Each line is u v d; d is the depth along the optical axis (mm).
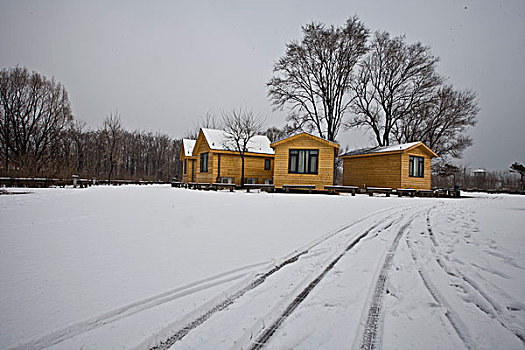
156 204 10703
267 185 20531
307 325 2637
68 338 2355
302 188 19938
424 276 3863
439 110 28656
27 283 3404
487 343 2330
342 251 5066
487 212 10195
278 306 3008
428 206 12539
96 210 8898
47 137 32031
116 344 2295
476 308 2957
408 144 21375
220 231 6340
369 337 2439
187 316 2760
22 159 24766
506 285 3484
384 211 10344
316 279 3764
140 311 2826
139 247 4977
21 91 31125
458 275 3875
